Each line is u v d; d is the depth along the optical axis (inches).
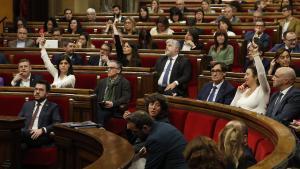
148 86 310.8
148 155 181.8
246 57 367.6
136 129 186.5
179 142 180.9
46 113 253.8
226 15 487.5
